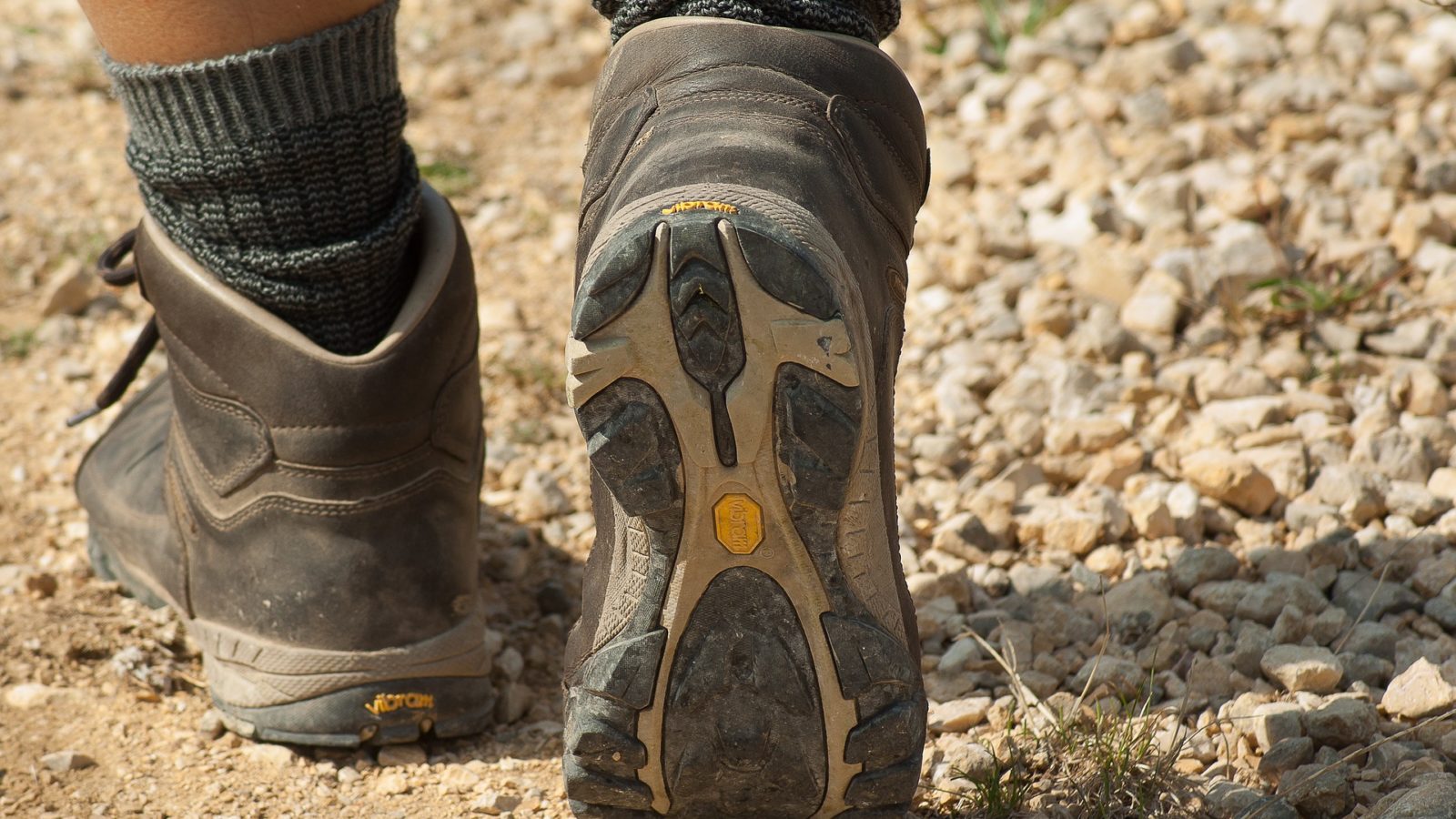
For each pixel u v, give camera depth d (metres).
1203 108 5.66
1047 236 5.21
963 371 4.50
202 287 2.90
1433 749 2.75
